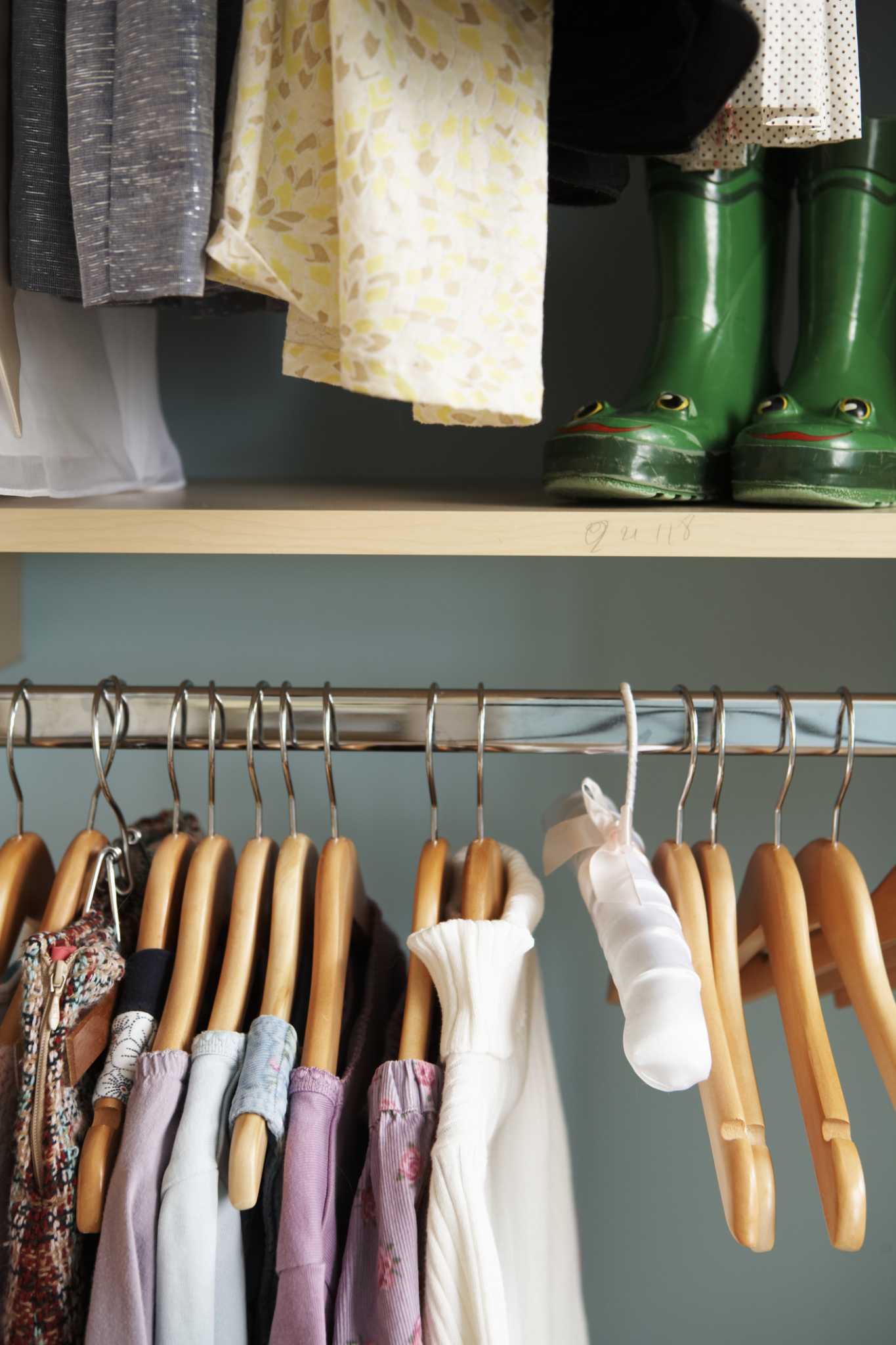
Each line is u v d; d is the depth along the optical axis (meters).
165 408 0.91
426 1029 0.50
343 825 0.96
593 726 0.55
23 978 0.48
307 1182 0.45
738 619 0.94
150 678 0.95
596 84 0.47
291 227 0.44
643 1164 1.02
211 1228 0.45
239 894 0.52
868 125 0.67
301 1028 0.57
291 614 0.94
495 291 0.43
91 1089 0.52
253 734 0.56
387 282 0.40
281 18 0.44
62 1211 0.48
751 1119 0.47
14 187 0.48
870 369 0.67
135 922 0.59
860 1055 1.00
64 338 0.62
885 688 0.95
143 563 0.94
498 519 0.53
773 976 0.52
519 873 0.55
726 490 0.65
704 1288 1.03
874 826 0.96
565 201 0.62
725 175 0.69
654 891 0.49
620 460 0.57
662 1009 0.44
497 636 0.94
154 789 0.95
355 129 0.40
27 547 0.53
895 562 0.93
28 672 0.95
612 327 0.89
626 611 0.94
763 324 0.72
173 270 0.42
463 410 0.42
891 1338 1.03
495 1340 0.42
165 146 0.42
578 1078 1.00
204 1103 0.47
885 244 0.68
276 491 0.73
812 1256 1.03
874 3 0.84
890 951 0.61
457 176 0.42
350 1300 0.47
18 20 0.47
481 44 0.42
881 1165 1.01
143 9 0.41
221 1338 0.47
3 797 0.96
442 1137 0.45
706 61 0.43
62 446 0.62
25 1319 0.47
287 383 0.91
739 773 0.96
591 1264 1.03
